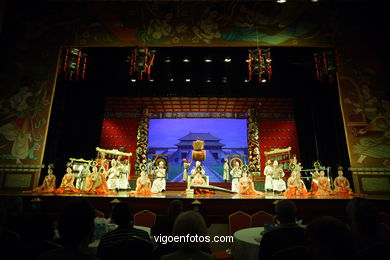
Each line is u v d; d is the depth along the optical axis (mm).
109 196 7164
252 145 14914
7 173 9297
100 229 3703
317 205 7117
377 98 9680
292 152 15430
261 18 10555
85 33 10562
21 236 2480
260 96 13680
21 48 10367
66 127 12805
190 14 10711
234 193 9086
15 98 9945
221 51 12297
